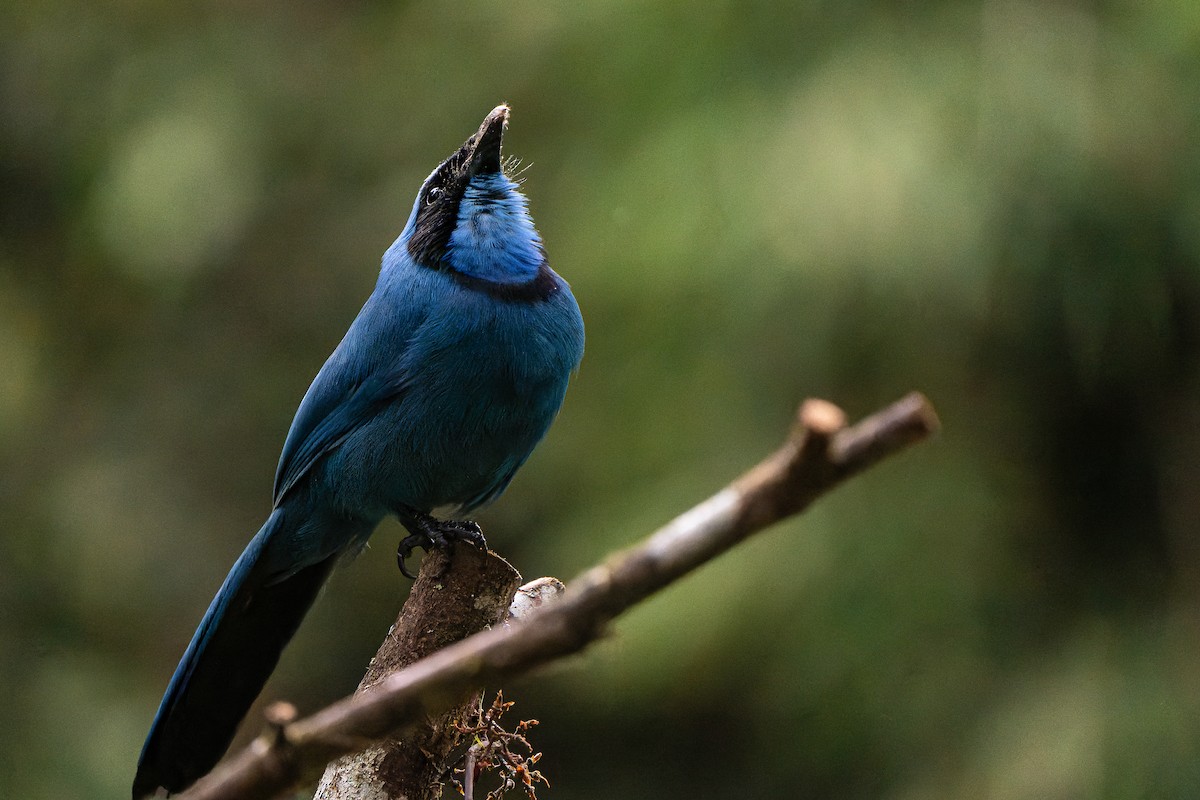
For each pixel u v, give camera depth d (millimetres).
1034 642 12023
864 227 11094
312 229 17594
